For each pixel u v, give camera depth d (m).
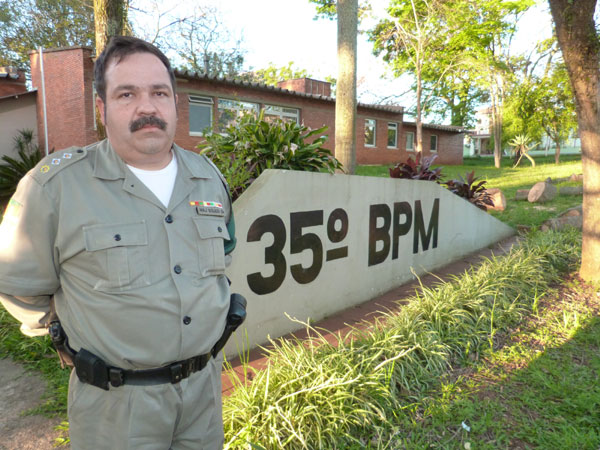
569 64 4.93
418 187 5.61
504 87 26.14
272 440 2.20
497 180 15.76
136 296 1.26
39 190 1.25
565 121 25.84
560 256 6.00
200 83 14.39
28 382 2.97
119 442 1.32
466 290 4.34
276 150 4.06
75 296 1.28
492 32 20.92
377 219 4.92
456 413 2.65
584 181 5.18
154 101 1.32
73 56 12.98
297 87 21.02
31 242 1.25
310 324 4.12
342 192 4.37
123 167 1.33
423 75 24.19
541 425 2.55
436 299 4.05
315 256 4.10
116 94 1.29
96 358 1.27
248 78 22.64
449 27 19.69
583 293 4.84
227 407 2.40
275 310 3.73
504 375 3.09
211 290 1.40
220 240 1.45
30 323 1.40
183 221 1.37
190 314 1.33
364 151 21.34
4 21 24.58
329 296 4.34
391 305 4.73
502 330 3.86
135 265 1.27
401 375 2.88
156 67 1.33
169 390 1.33
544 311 4.31
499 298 4.30
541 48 26.39
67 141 13.68
